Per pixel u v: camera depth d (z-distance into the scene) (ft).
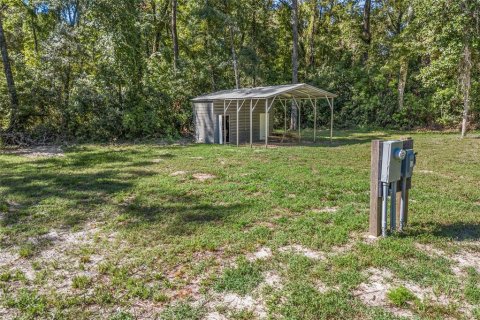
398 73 70.18
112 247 13.26
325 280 10.48
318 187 21.81
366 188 21.33
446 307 9.11
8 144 45.68
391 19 78.07
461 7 43.98
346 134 60.75
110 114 50.19
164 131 55.26
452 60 46.32
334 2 84.17
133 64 52.80
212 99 48.60
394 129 68.90
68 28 48.88
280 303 9.40
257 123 53.67
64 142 48.11
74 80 50.01
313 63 86.17
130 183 23.52
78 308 9.31
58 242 13.91
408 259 11.83
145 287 10.28
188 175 25.96
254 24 74.74
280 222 15.60
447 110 60.95
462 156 34.27
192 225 15.35
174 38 64.08
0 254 12.85
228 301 9.58
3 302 9.58
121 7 50.90
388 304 9.32
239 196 19.95
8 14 54.13
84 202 19.27
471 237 13.70
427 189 20.98
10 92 46.44
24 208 18.28
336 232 14.19
